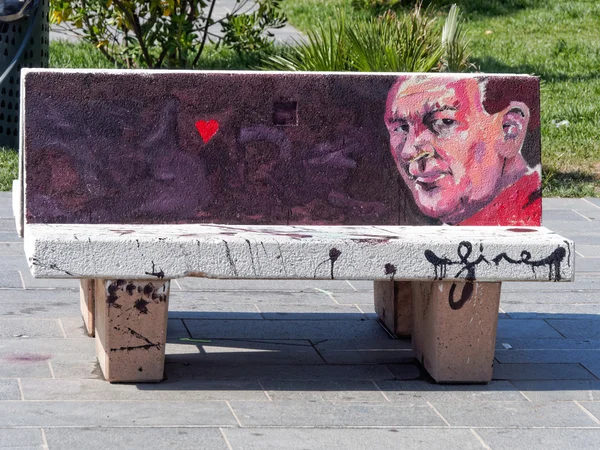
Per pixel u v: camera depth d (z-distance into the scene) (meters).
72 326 5.00
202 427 3.74
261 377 4.38
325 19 15.83
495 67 13.58
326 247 4.00
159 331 4.18
